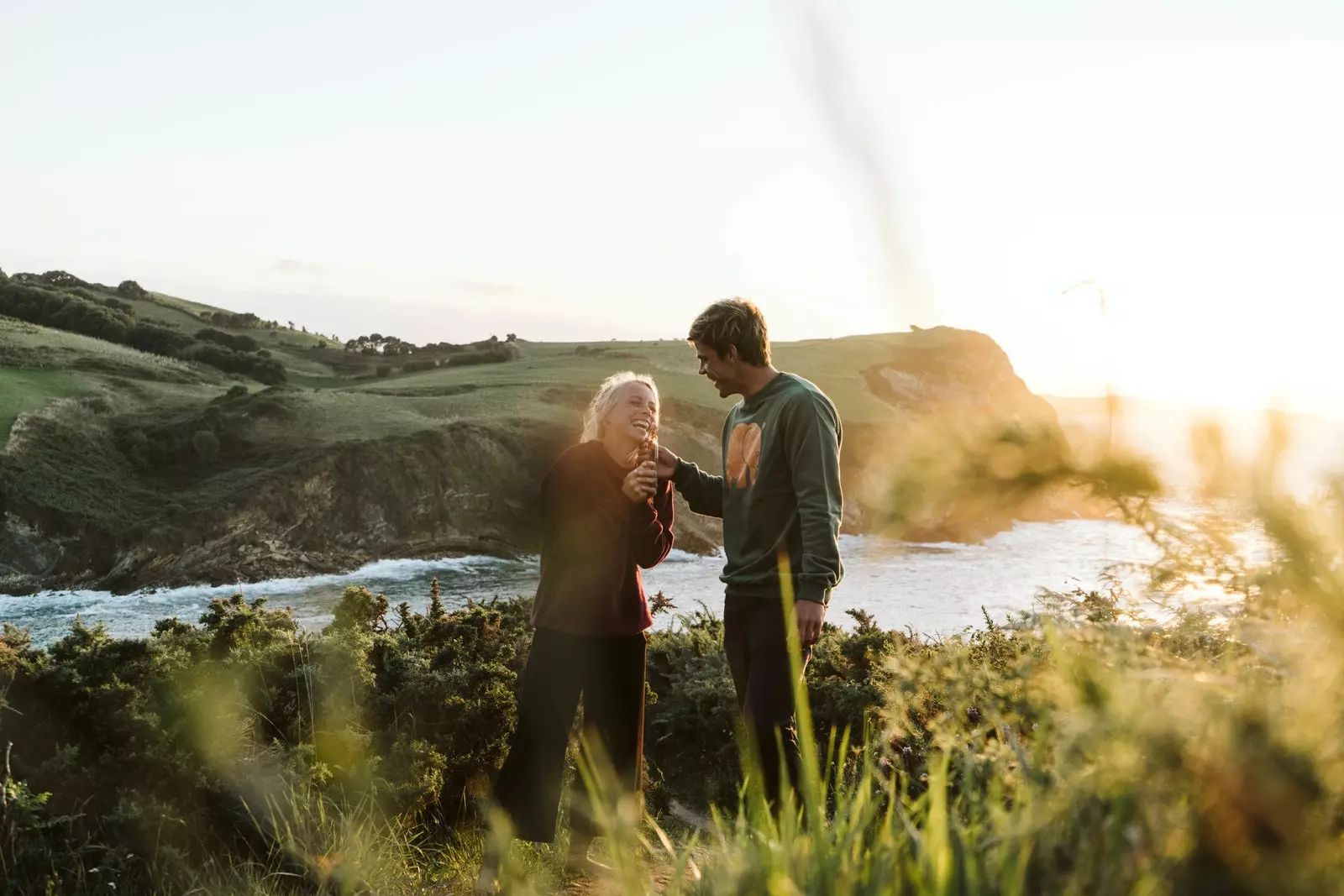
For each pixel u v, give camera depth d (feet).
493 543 185.47
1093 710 2.39
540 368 345.92
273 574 156.87
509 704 13.53
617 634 11.22
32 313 345.51
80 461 172.14
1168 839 2.22
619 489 11.47
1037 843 2.67
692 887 3.48
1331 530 2.00
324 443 188.85
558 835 11.66
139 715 10.46
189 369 285.23
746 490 11.19
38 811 9.50
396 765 11.66
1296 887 2.05
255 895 9.02
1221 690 2.24
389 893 9.57
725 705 15.89
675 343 447.83
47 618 120.98
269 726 11.58
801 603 10.36
